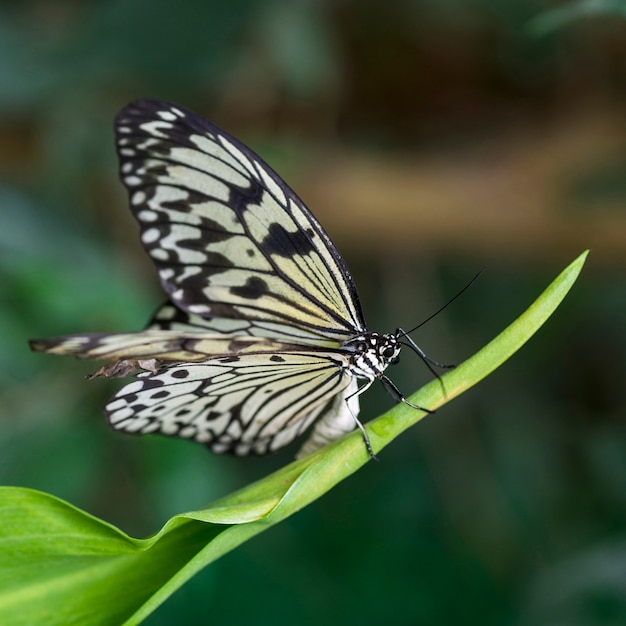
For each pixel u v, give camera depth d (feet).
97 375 3.11
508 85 3.88
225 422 3.21
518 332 3.06
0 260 3.48
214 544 3.03
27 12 3.71
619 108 3.74
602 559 3.40
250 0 3.56
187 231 3.16
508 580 3.61
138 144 3.14
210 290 3.17
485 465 3.68
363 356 3.17
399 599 3.61
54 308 3.44
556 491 3.63
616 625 3.38
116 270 3.55
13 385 3.44
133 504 3.48
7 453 3.43
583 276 3.74
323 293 3.18
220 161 3.15
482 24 3.74
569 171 3.70
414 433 3.73
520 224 3.72
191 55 3.59
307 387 3.19
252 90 3.75
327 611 3.60
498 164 3.75
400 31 3.80
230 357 3.13
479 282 3.83
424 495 3.69
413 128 3.95
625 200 3.66
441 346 3.75
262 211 3.16
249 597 3.60
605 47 3.73
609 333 3.74
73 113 3.66
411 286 3.79
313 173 3.74
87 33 3.56
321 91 3.76
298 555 3.65
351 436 3.06
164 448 3.44
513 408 3.71
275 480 3.07
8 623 3.05
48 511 3.04
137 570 3.06
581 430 3.65
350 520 3.68
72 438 3.44
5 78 3.59
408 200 3.74
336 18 3.81
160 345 3.08
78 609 3.05
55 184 3.64
